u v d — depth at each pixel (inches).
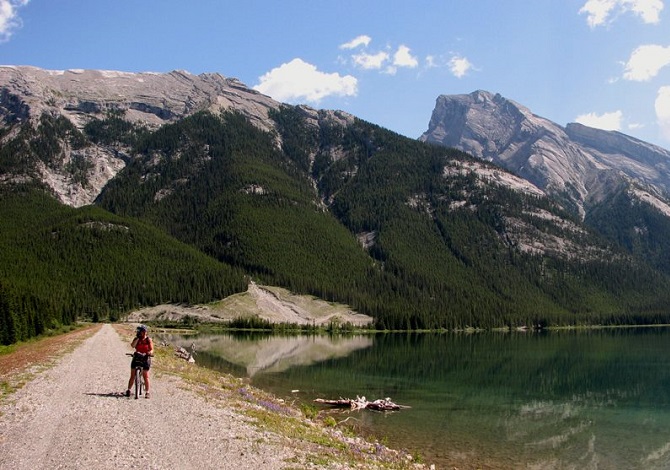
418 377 3267.7
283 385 2741.1
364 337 7657.5
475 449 1627.7
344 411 2117.4
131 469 708.7
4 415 1011.3
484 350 5383.9
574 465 1520.7
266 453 861.8
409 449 1567.4
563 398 2645.2
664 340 6958.7
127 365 1998.0
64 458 739.4
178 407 1184.8
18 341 4168.3
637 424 2097.7
